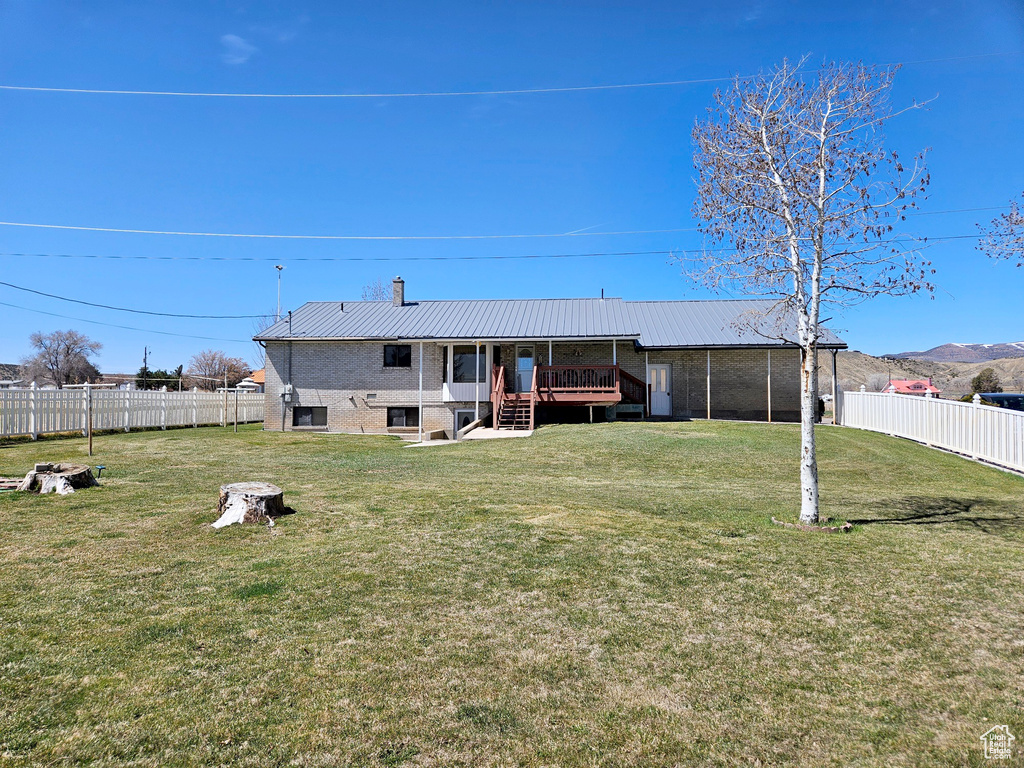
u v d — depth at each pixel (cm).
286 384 2430
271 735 292
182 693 326
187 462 1280
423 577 516
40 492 862
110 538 625
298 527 679
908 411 1698
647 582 514
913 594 495
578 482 1107
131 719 301
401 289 2747
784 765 279
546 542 629
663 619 439
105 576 508
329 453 1525
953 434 1484
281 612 437
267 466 1249
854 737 301
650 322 2559
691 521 752
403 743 289
